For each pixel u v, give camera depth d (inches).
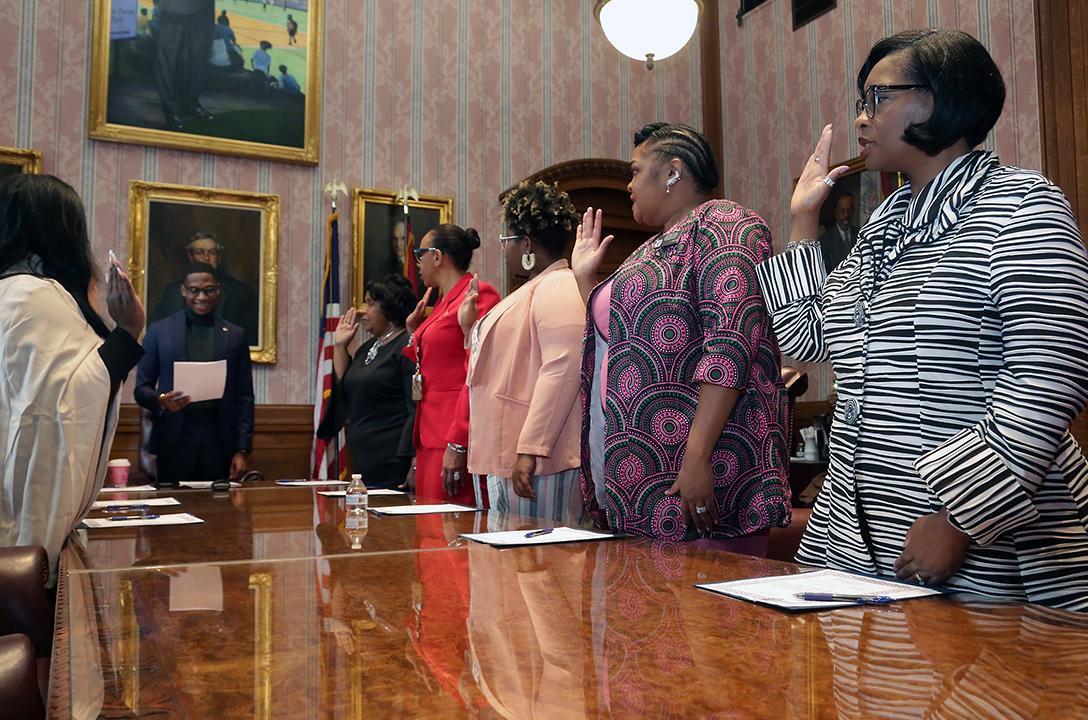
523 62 294.4
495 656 32.1
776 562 55.3
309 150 262.2
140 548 67.3
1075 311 47.1
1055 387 46.3
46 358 80.2
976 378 51.0
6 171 229.3
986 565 50.4
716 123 307.9
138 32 246.5
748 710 25.3
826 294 61.3
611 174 291.6
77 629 37.8
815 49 271.7
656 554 59.6
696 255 82.8
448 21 285.6
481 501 126.0
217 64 254.2
